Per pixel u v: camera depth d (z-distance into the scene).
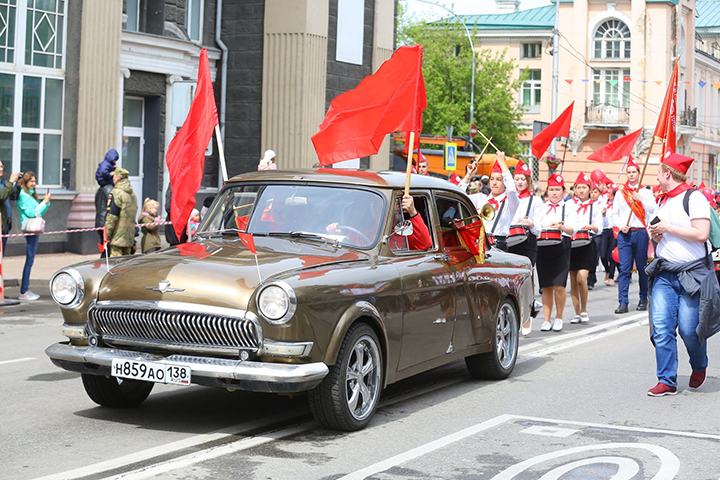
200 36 24.88
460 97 48.69
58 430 6.29
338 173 7.42
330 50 25.81
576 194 13.06
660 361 7.94
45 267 17.09
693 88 57.19
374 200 7.05
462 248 7.95
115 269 6.40
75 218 19.72
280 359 5.80
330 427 6.31
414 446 6.03
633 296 16.81
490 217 7.84
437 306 7.25
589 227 12.52
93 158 20.17
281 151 24.97
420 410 7.18
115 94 20.59
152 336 6.07
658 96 51.66
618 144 18.42
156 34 22.09
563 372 9.01
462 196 8.20
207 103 8.71
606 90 52.75
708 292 7.71
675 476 5.45
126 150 22.41
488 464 5.64
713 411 7.32
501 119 48.69
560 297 11.92
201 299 5.88
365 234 6.88
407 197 7.16
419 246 7.33
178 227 8.74
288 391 5.73
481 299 8.02
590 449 6.03
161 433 6.23
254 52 25.19
